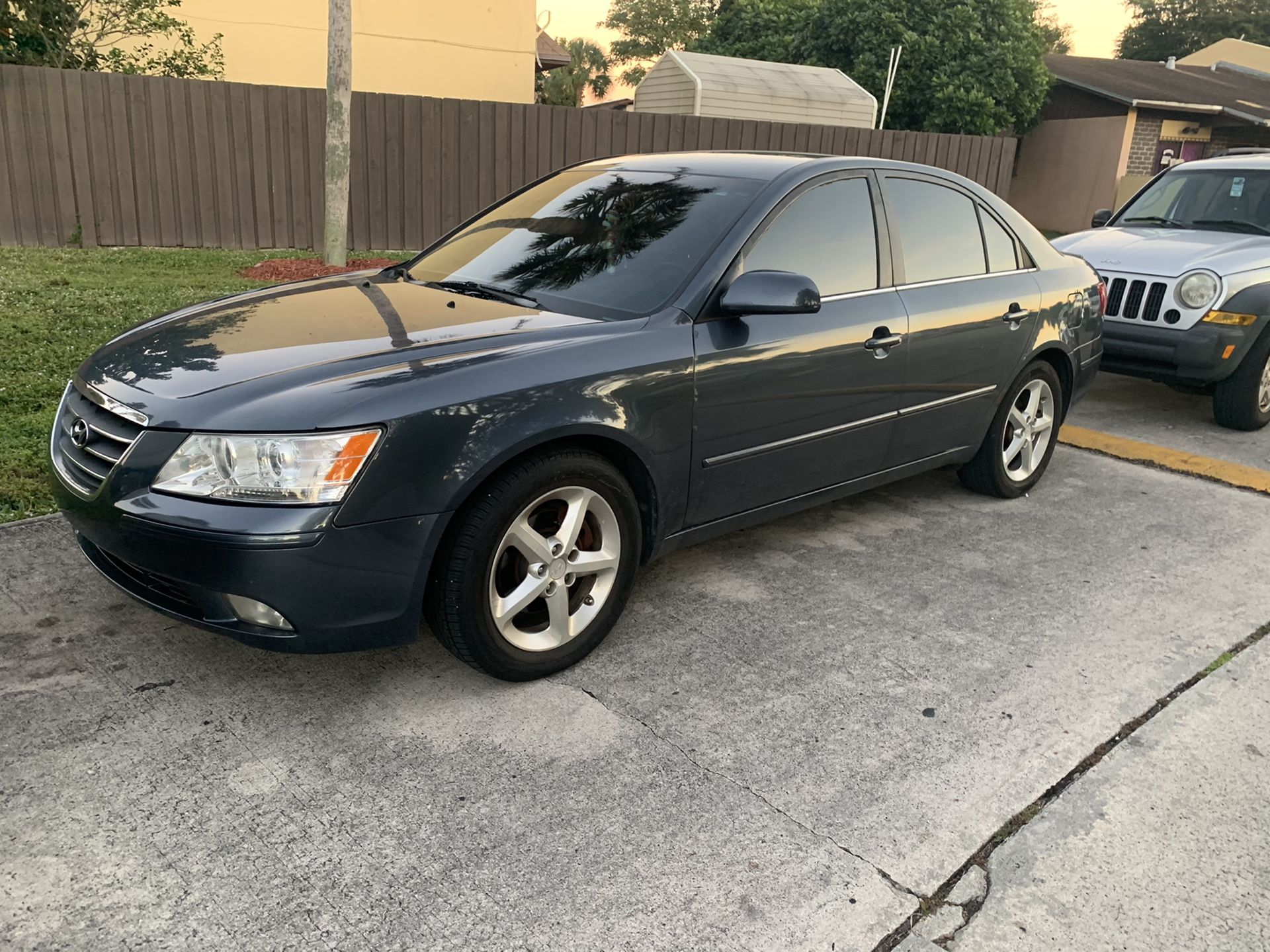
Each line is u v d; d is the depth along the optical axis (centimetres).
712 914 225
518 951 212
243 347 305
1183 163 806
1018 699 322
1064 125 2506
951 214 451
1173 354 641
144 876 227
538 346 305
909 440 437
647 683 322
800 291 323
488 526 285
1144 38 5166
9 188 1027
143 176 1082
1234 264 636
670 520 347
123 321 696
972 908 231
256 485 257
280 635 267
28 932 209
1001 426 491
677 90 1930
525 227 411
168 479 263
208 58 1395
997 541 458
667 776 274
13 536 393
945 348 432
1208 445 635
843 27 2492
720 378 341
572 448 306
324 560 260
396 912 221
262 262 1032
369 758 275
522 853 242
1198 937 226
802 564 423
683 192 386
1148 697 326
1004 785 277
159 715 289
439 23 1542
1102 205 2422
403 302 355
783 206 371
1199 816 267
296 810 253
